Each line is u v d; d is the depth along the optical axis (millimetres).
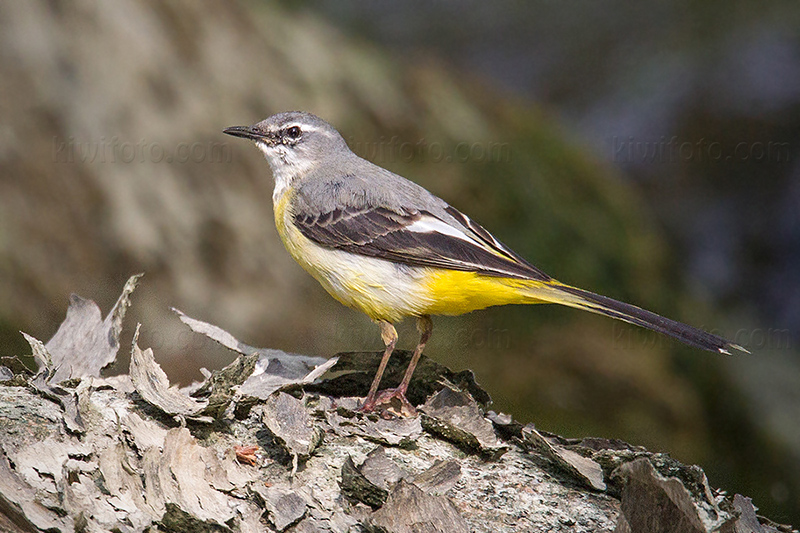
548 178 16594
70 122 13859
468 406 5977
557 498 5352
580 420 13406
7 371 5848
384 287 7711
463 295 7621
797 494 13828
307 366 6562
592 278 15188
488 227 15109
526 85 21266
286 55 16359
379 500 5035
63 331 6387
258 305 13562
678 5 21766
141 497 4637
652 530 4762
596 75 21438
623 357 14180
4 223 12695
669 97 20250
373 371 6641
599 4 22219
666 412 13906
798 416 14664
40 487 4449
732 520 4637
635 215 17219
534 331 14008
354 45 17766
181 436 4957
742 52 20203
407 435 5820
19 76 13875
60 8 14664
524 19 22125
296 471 5223
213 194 14281
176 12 15625
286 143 8602
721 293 17922
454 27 21625
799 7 20766
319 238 7906
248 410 5680
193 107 14906
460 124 16734
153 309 12672
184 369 12000
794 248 18250
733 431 14203
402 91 16906
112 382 5836
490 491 5336
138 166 13961
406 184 8344
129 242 13305
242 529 4594
